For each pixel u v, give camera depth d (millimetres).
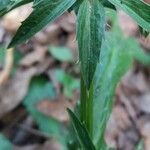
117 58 322
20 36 188
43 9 188
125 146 583
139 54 623
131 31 669
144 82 652
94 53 186
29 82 604
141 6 196
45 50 643
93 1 192
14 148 552
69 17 661
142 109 625
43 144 556
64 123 568
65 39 667
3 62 613
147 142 584
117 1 197
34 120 579
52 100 586
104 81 308
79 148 320
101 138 313
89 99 274
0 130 576
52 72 619
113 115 605
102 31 188
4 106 588
